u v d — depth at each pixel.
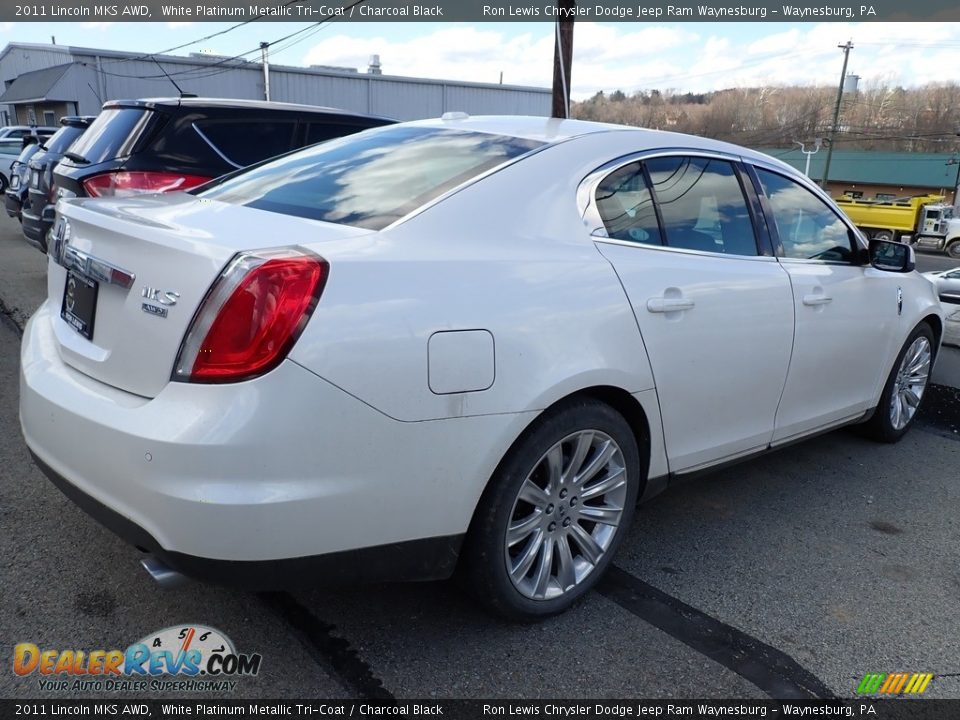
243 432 1.93
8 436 3.97
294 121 6.70
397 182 2.67
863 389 4.07
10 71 42.53
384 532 2.18
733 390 3.12
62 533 3.04
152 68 32.56
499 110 38.94
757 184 3.44
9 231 12.08
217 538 1.96
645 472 2.92
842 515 3.65
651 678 2.42
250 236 2.19
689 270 2.92
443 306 2.21
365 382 2.06
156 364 2.07
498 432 2.30
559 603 2.66
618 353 2.60
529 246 2.52
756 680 2.44
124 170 5.78
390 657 2.45
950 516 3.69
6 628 2.47
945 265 26.83
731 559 3.18
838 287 3.64
